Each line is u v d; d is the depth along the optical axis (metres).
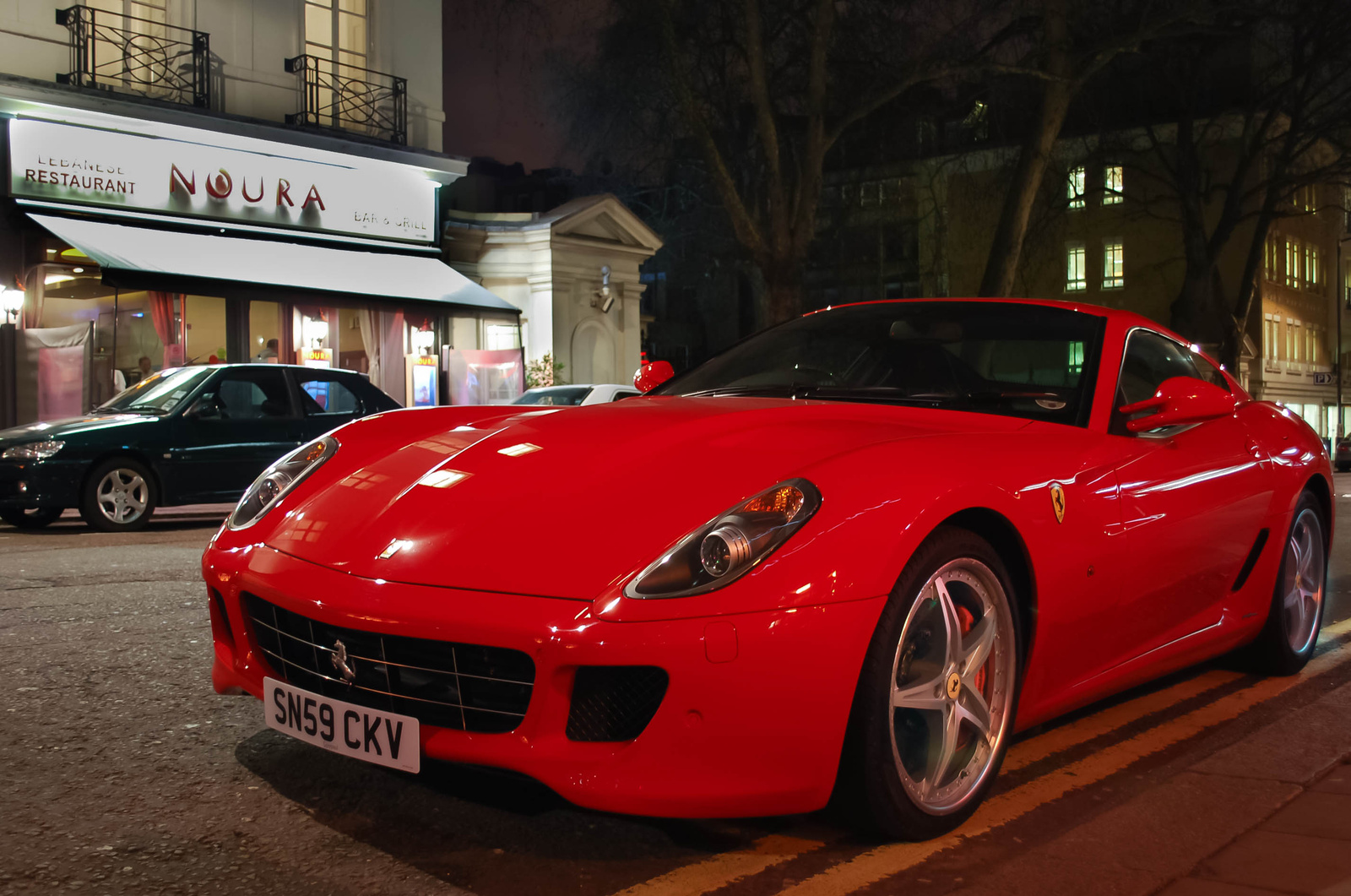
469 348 19.12
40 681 3.29
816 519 2.02
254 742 2.71
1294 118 29.50
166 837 2.13
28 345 13.62
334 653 2.13
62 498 8.04
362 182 17.20
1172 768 2.65
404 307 16.23
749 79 17.80
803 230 17.67
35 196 13.88
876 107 17.64
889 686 2.05
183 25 15.23
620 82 17.19
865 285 37.62
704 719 1.90
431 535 2.15
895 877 1.99
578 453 2.37
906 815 2.10
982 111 20.17
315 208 16.64
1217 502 3.05
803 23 17.78
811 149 17.52
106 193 14.47
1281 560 3.50
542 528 2.10
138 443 8.33
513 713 1.99
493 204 34.22
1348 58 27.72
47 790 2.38
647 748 1.91
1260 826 2.25
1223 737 2.92
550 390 15.51
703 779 1.92
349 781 2.44
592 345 21.03
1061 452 2.57
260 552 2.36
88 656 3.61
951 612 2.20
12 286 13.80
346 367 16.34
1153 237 36.91
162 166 14.96
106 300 14.42
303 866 2.00
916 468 2.20
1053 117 18.30
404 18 17.94
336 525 2.30
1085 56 18.08
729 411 2.60
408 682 2.07
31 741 2.72
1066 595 2.47
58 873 1.96
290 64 16.44
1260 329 38.81
